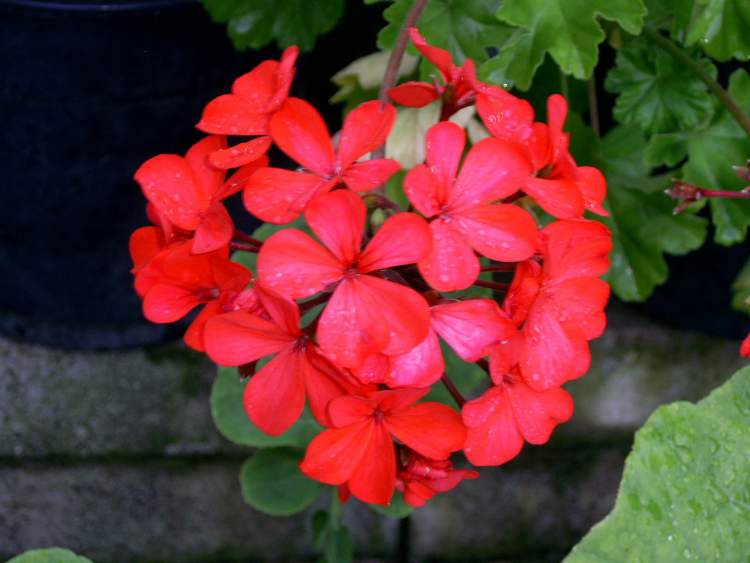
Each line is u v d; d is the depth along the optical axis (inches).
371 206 12.6
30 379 22.8
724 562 13.6
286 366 12.1
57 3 17.8
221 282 12.3
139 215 20.2
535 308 11.9
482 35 16.6
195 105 19.3
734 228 18.2
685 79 18.0
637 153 19.4
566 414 12.8
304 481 17.2
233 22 18.6
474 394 21.2
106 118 19.0
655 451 13.9
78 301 21.5
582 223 12.2
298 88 20.4
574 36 15.7
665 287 22.0
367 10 20.9
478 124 17.3
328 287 11.7
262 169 12.0
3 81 18.6
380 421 12.1
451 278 11.6
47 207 20.0
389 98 13.7
